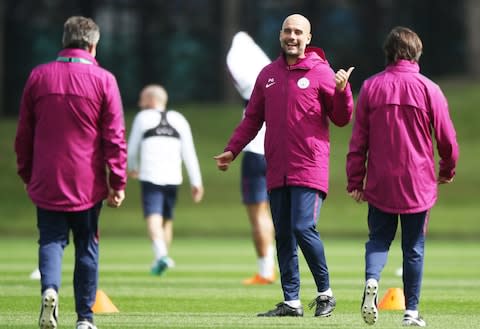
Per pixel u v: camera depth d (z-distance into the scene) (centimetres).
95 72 2681
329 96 3131
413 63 2984
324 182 3142
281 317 3228
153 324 3047
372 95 2967
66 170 2659
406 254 2975
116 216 11012
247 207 4578
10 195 12044
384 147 2942
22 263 5881
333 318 3203
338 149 13188
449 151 2980
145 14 19012
